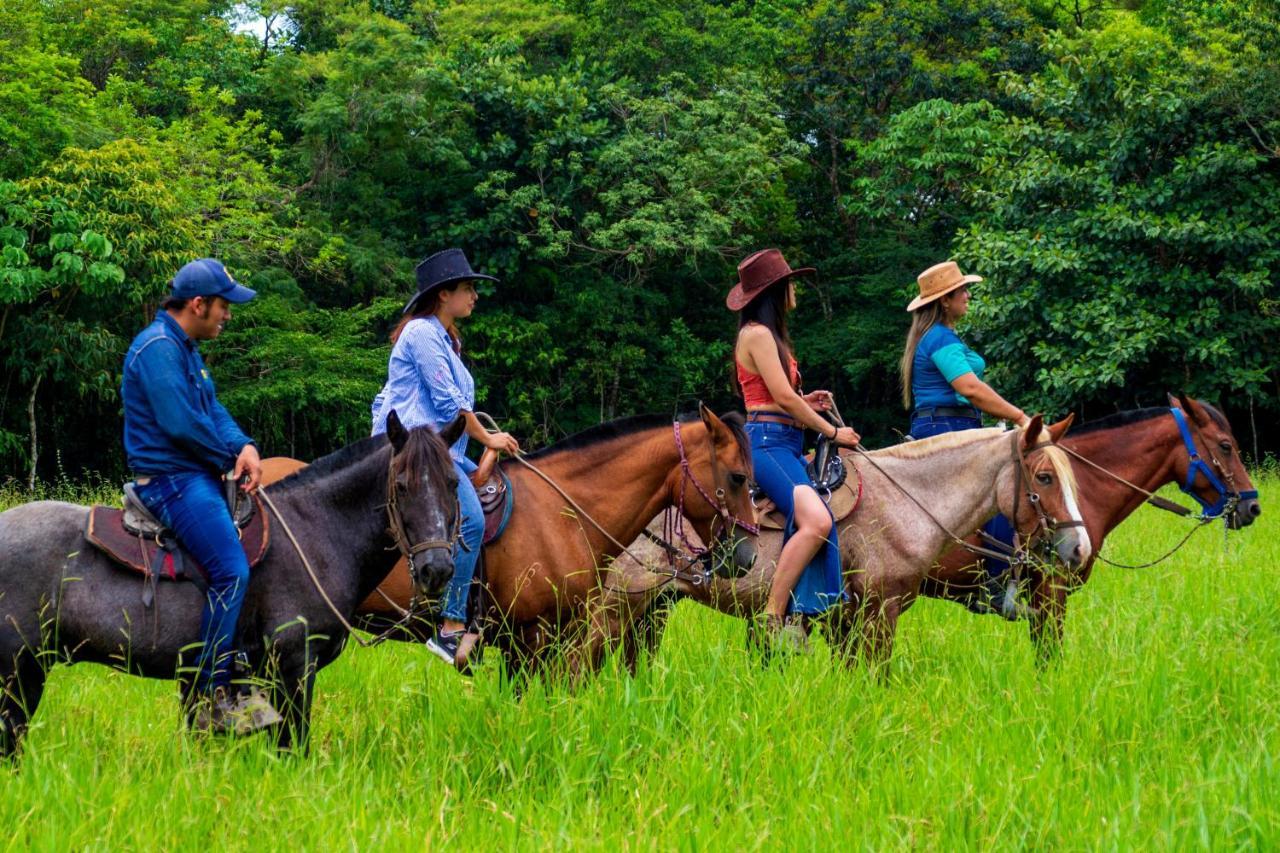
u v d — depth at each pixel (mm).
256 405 28766
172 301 6152
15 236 22266
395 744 6016
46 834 4613
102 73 33375
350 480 6488
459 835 5020
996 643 8375
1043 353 24891
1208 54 26297
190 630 5980
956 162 33406
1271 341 25703
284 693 6090
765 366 7859
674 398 37000
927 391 9156
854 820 5195
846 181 40250
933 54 38438
